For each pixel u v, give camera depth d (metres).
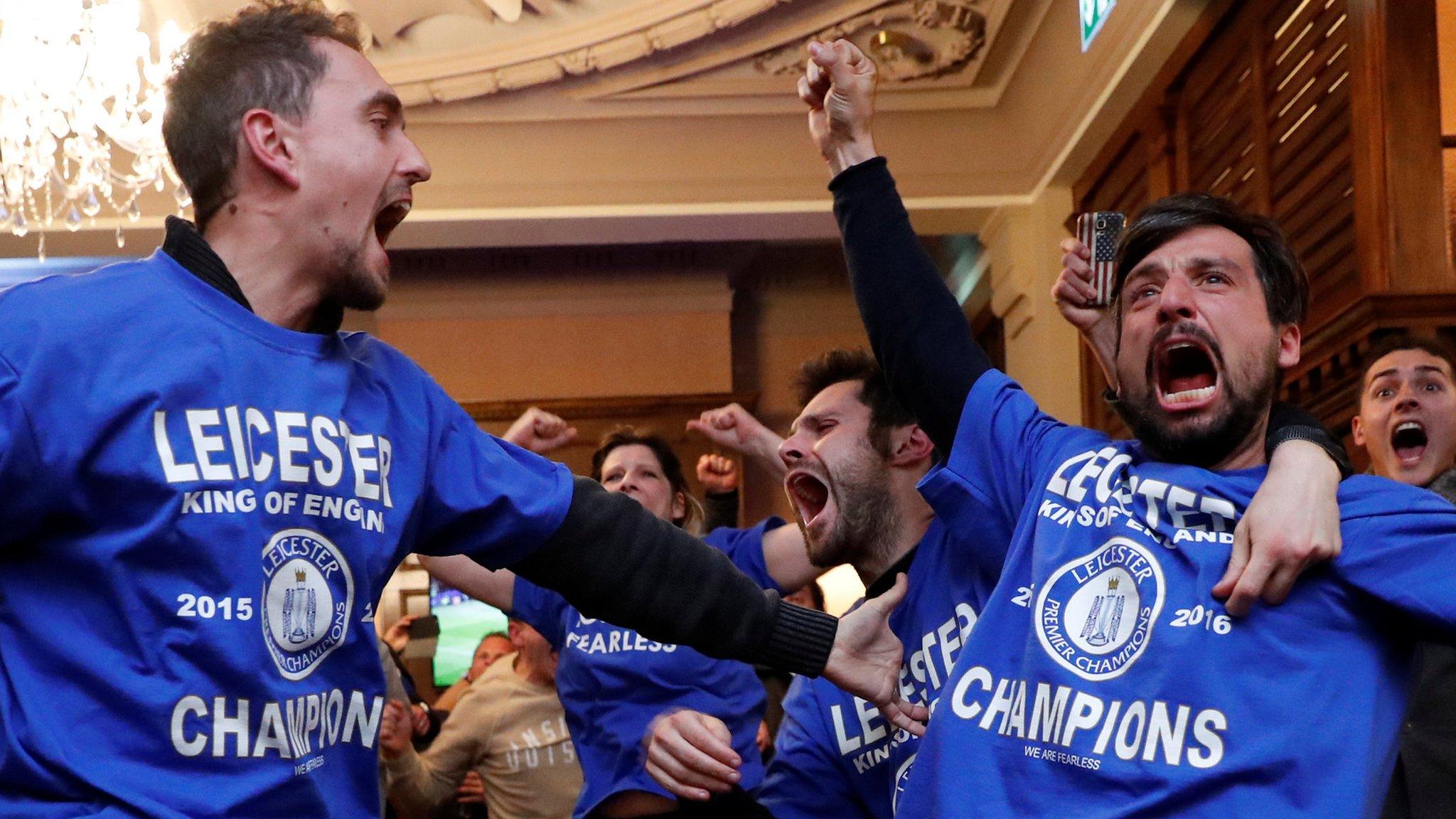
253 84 1.47
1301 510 1.42
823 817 2.09
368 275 1.50
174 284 1.39
